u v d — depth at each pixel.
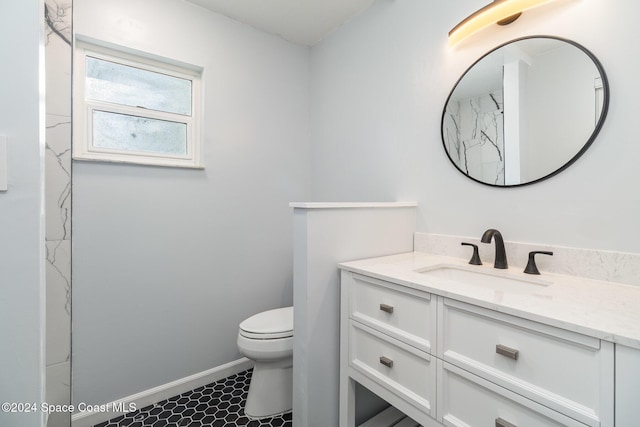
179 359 1.78
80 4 1.47
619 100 0.99
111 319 1.57
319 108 2.25
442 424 0.91
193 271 1.83
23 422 0.68
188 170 1.80
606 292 0.90
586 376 0.65
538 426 0.72
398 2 1.70
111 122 1.64
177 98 1.84
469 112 1.38
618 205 0.99
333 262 1.31
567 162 1.09
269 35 2.13
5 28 0.66
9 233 0.66
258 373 1.58
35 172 0.68
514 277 1.12
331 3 1.83
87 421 1.49
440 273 1.31
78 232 1.49
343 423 1.28
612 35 1.00
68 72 1.09
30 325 0.68
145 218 1.67
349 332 1.25
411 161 1.64
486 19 1.25
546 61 1.14
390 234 1.51
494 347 0.80
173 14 1.73
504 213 1.28
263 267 2.10
